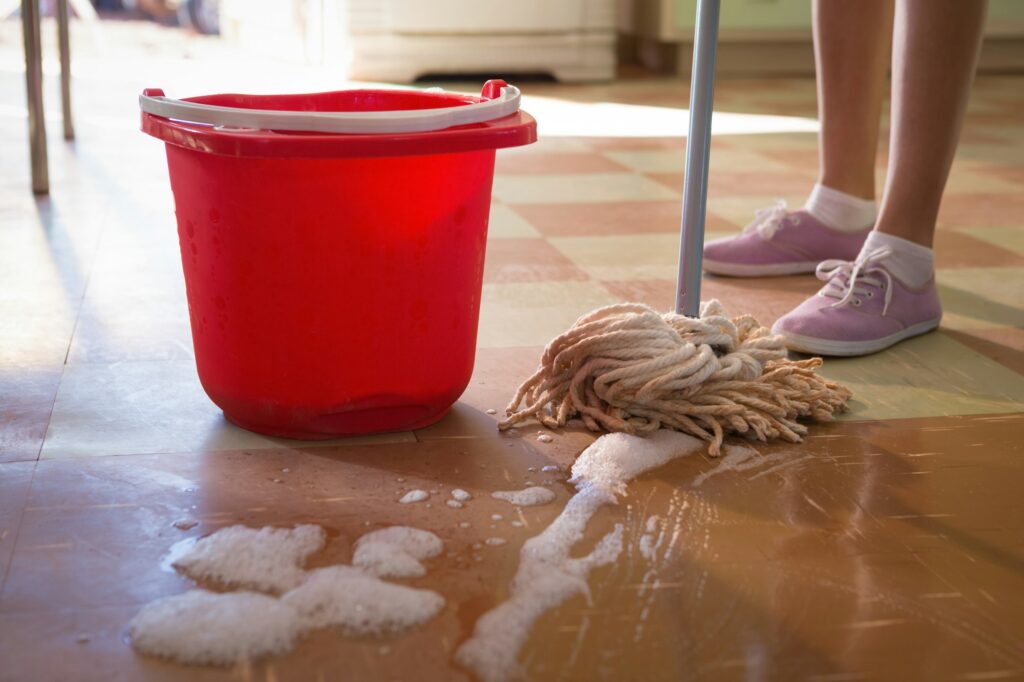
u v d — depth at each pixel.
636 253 1.85
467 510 0.96
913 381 1.31
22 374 1.24
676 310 1.21
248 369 1.06
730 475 1.05
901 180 1.41
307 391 1.05
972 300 1.62
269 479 1.01
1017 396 1.26
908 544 0.93
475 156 1.04
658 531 0.93
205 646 0.75
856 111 1.69
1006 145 2.89
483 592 0.83
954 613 0.83
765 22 4.21
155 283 1.60
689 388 1.12
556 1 3.97
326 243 1.00
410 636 0.77
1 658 0.73
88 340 1.36
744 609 0.82
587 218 2.08
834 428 1.17
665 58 4.40
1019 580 0.88
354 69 3.87
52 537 0.89
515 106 1.07
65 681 0.71
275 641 0.76
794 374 1.19
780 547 0.91
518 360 1.34
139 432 1.10
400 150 0.93
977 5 1.33
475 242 1.09
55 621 0.78
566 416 1.16
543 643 0.77
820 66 1.70
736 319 1.30
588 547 0.90
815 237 1.73
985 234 2.00
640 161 2.65
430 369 1.09
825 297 1.42
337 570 0.84
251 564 0.85
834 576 0.87
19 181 2.22
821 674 0.75
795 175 2.51
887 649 0.78
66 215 1.97
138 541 0.89
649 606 0.82
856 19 1.64
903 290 1.42
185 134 0.96
